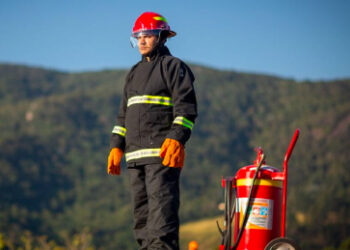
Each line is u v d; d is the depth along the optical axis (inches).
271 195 207.8
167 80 210.8
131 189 218.7
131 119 214.7
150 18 219.1
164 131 209.8
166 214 201.0
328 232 5305.1
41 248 694.5
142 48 218.2
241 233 206.2
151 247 200.1
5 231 6028.5
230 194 217.0
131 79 223.8
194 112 205.2
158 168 205.2
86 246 698.2
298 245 195.3
